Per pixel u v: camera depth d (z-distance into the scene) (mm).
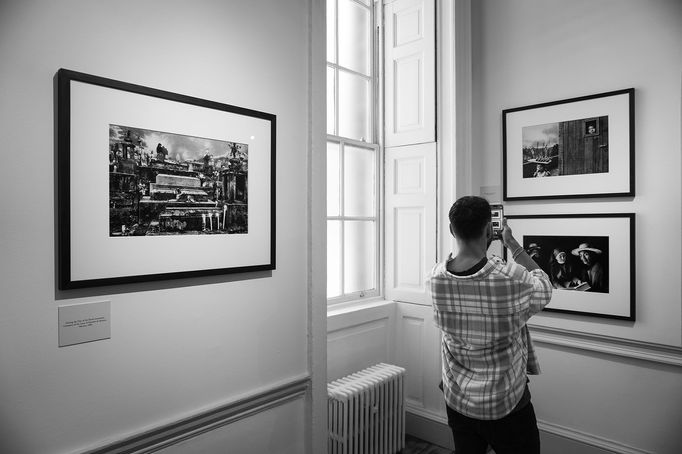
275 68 1838
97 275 1301
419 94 3049
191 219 1530
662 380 2309
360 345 2896
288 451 1892
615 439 2443
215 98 1619
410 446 2896
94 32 1308
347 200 3025
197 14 1566
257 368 1767
